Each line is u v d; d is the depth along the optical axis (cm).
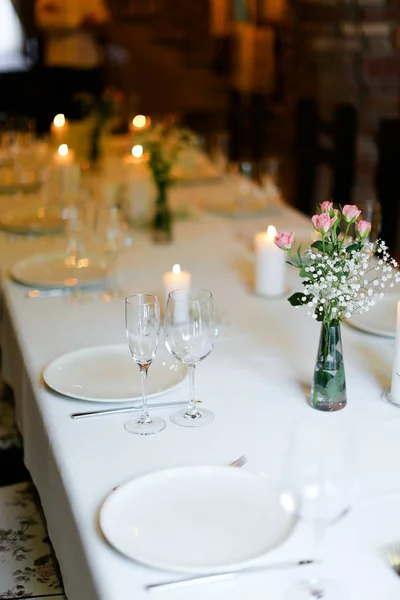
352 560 99
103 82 563
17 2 544
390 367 158
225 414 139
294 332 178
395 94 472
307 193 506
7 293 208
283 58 518
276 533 104
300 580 95
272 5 509
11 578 153
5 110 556
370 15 461
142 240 261
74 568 113
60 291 209
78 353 163
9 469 210
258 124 553
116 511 109
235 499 111
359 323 179
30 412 157
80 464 123
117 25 554
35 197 323
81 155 353
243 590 94
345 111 460
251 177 326
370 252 137
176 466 122
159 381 151
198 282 215
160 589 94
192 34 558
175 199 310
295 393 147
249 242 256
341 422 135
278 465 122
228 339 174
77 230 234
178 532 105
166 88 568
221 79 568
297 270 227
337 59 473
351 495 103
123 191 294
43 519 172
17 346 179
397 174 381
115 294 206
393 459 122
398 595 92
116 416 139
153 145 257
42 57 557
